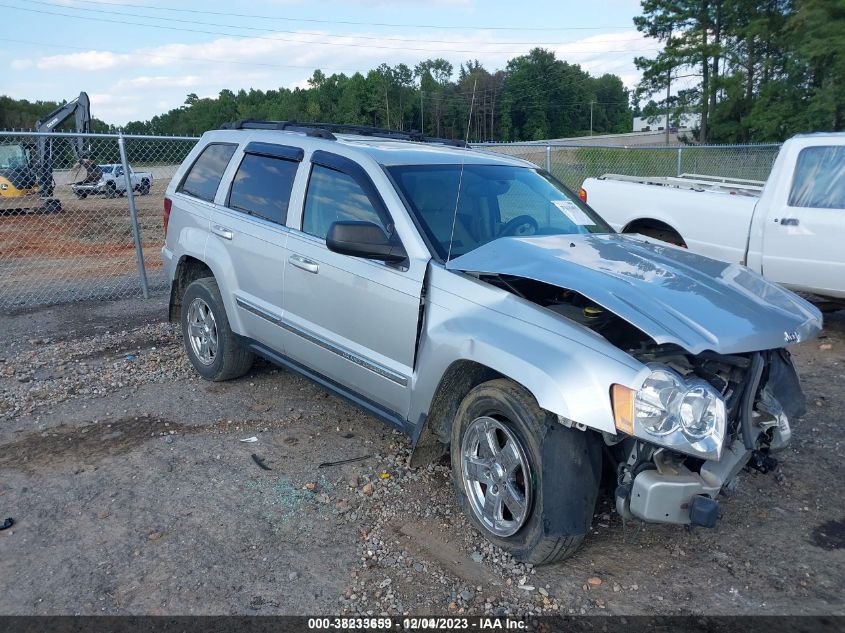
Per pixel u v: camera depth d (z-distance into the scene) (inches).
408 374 152.3
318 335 176.1
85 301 352.5
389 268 155.1
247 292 202.2
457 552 138.3
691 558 138.1
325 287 172.1
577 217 184.4
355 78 3464.6
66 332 290.7
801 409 149.3
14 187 739.4
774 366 143.9
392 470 171.3
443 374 143.5
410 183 164.6
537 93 3403.1
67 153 788.6
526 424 125.9
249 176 207.8
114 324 303.6
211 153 229.9
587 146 433.7
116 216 817.5
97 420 198.5
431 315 146.7
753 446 126.9
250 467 171.8
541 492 124.2
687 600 125.4
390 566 133.6
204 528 145.0
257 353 206.4
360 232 147.5
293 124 213.5
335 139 187.9
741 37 1738.4
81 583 126.8
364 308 161.6
